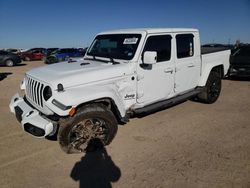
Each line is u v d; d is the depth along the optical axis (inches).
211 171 138.3
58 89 146.6
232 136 185.9
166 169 140.9
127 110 181.2
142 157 154.7
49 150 164.1
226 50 288.4
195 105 268.1
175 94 219.5
